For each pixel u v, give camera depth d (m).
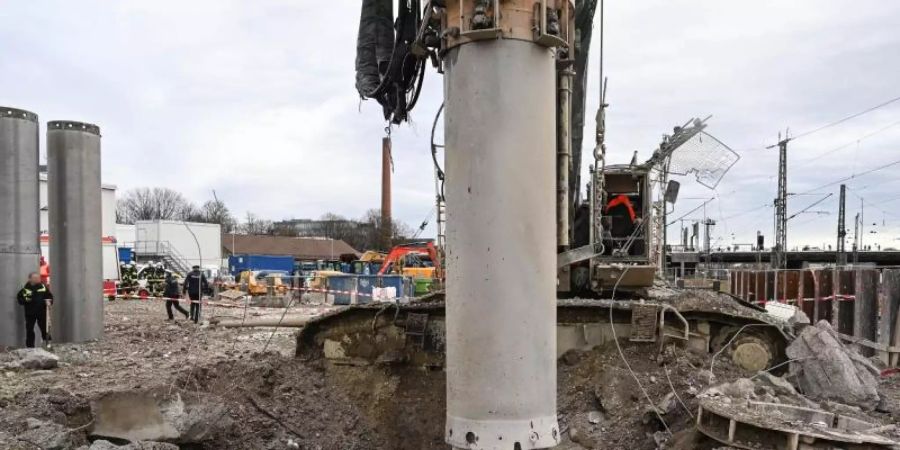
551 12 5.38
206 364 9.22
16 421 6.80
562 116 6.79
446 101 5.50
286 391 9.05
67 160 12.12
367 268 35.41
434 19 5.67
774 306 10.98
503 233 5.24
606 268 8.88
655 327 8.34
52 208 12.15
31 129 11.70
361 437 8.82
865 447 5.08
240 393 8.65
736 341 8.34
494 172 5.23
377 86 7.09
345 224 100.88
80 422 7.40
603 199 9.11
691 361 8.15
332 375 9.65
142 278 30.78
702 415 6.09
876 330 12.26
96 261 12.55
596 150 8.48
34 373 9.08
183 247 43.56
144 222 42.94
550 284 5.46
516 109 5.25
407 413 8.95
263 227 102.38
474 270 5.29
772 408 5.95
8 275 11.34
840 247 41.06
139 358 10.64
